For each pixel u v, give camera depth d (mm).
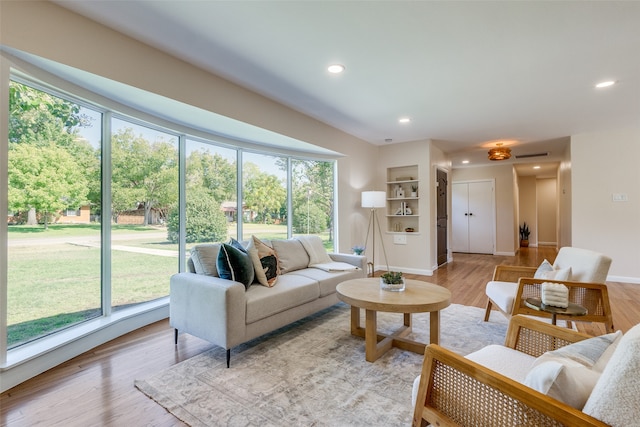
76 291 2516
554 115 4055
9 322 2064
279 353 2363
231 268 2473
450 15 1996
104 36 2117
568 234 5629
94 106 2562
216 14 1987
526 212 9875
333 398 1776
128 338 2658
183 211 3508
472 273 5449
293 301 2707
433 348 1193
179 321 2496
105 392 1846
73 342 2291
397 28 2141
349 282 2789
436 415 1164
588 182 4992
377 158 5934
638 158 4688
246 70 2773
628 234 4750
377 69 2750
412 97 3426
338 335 2721
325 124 4469
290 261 3398
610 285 4551
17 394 1821
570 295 2283
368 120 4289
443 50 2436
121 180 2895
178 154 3482
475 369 1041
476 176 8266
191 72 2672
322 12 1967
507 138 5336
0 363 1859
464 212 8430
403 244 5621
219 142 3777
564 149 6164
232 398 1779
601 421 767
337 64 2662
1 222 1838
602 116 4105
